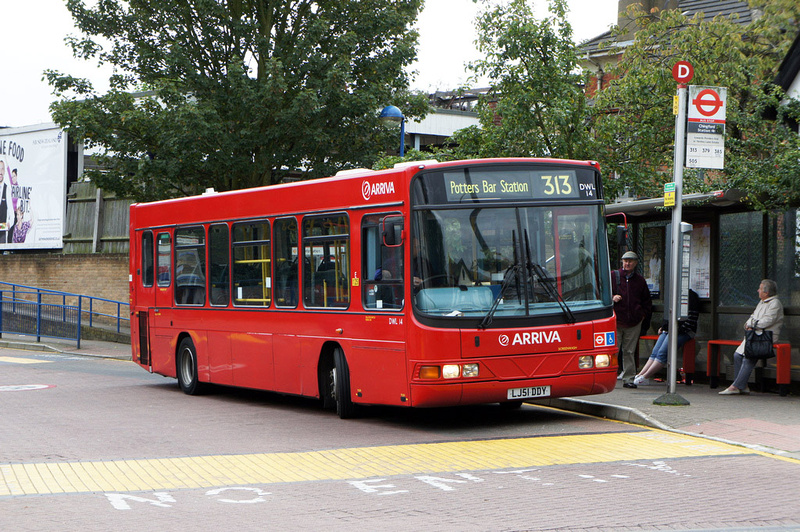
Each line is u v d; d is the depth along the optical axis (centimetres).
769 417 1169
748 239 1510
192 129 2045
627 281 1536
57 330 2717
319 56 2169
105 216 3138
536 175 1176
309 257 1322
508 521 709
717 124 1231
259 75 2250
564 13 1728
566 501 774
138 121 2162
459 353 1110
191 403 1502
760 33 2172
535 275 1155
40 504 786
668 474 879
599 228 1203
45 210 3425
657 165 1842
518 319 1138
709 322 1569
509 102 1720
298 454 1011
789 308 1430
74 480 885
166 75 2211
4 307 2823
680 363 1568
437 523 706
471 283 1131
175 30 2236
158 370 1730
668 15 1917
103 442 1107
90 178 2289
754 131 1619
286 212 1370
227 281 1520
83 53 2262
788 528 691
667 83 1750
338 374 1262
